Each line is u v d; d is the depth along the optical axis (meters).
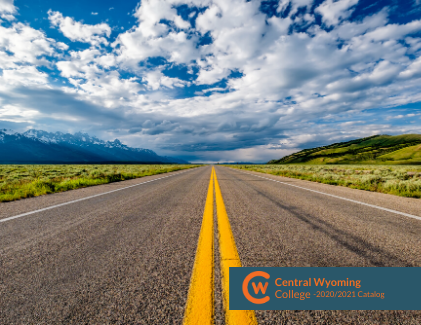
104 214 4.57
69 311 1.56
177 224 3.80
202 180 13.70
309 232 3.34
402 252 2.59
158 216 4.40
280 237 3.11
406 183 8.91
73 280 1.95
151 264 2.25
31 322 1.46
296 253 2.54
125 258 2.40
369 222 3.94
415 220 4.09
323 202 6.01
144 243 2.87
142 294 1.75
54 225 3.72
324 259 2.39
